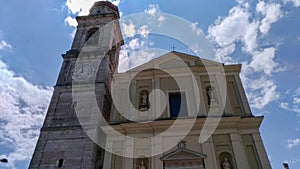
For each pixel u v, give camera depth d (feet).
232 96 65.72
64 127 67.36
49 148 63.41
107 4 114.32
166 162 52.34
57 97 75.25
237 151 53.26
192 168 50.83
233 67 70.95
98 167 61.93
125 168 53.88
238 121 57.93
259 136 56.08
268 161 51.96
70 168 59.36
